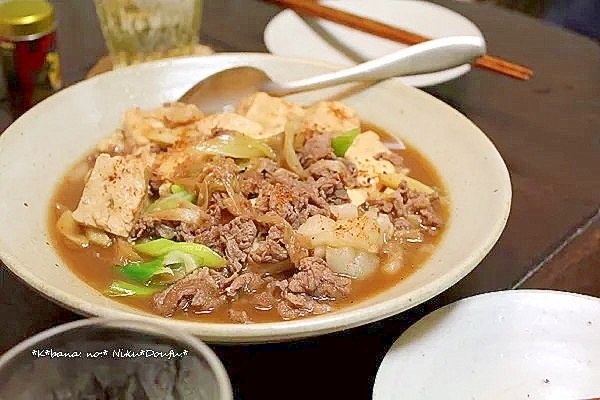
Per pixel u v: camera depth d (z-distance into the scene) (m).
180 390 0.44
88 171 0.64
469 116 0.75
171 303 0.54
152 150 0.65
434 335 0.54
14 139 0.62
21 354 0.44
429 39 0.76
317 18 0.81
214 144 0.63
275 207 0.59
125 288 0.55
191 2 0.78
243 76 0.71
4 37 0.75
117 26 0.78
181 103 0.69
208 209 0.60
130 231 0.59
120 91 0.69
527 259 0.62
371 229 0.58
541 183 0.69
